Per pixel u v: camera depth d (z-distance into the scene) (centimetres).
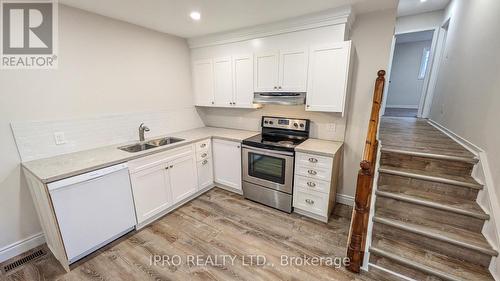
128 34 270
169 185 268
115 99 266
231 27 287
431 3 403
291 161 255
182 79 348
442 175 215
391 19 231
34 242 216
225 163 322
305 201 259
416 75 754
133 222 234
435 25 455
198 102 364
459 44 318
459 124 279
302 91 261
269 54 274
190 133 337
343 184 293
